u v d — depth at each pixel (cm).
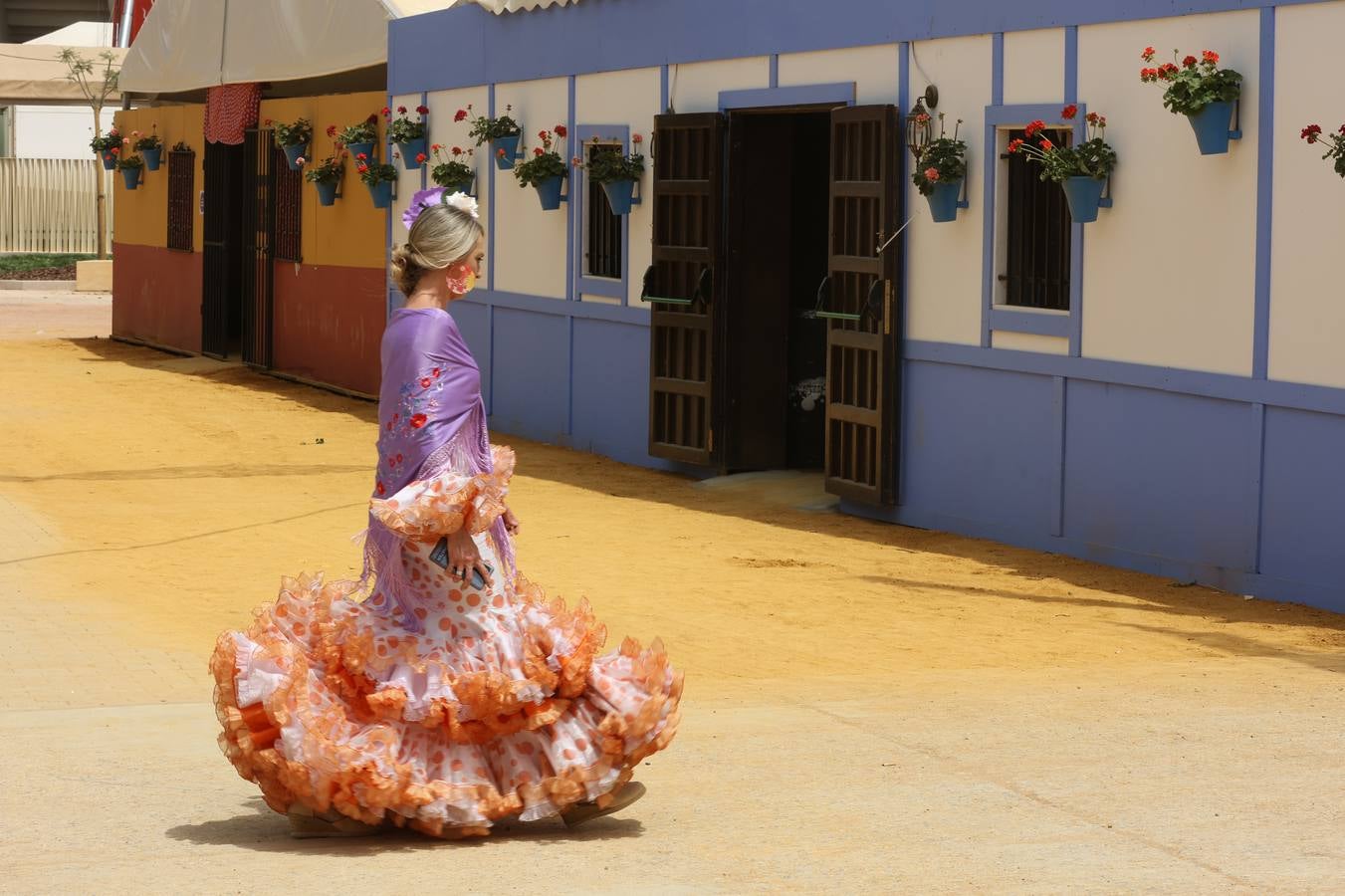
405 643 518
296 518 1389
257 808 572
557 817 553
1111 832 532
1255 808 562
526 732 524
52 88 4200
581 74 1766
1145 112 1124
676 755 650
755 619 1002
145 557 1199
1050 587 1101
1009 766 629
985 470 1284
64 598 1046
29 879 472
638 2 1658
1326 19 998
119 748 667
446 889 464
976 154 1266
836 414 1416
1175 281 1109
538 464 1725
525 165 1797
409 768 508
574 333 1827
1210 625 983
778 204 1592
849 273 1395
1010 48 1230
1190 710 739
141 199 3022
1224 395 1075
